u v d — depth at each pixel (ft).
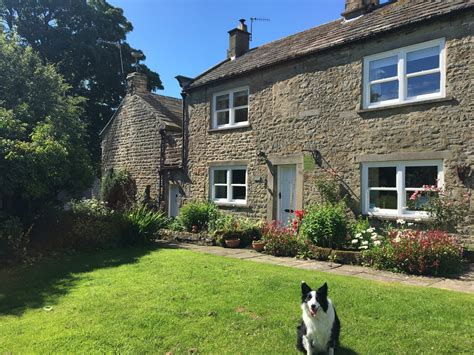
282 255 30.76
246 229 37.01
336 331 12.91
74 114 42.91
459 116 27.53
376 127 32.09
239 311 16.75
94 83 96.22
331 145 35.14
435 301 17.28
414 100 30.04
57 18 88.69
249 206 42.68
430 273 23.52
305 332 12.77
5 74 38.09
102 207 43.01
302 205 37.11
